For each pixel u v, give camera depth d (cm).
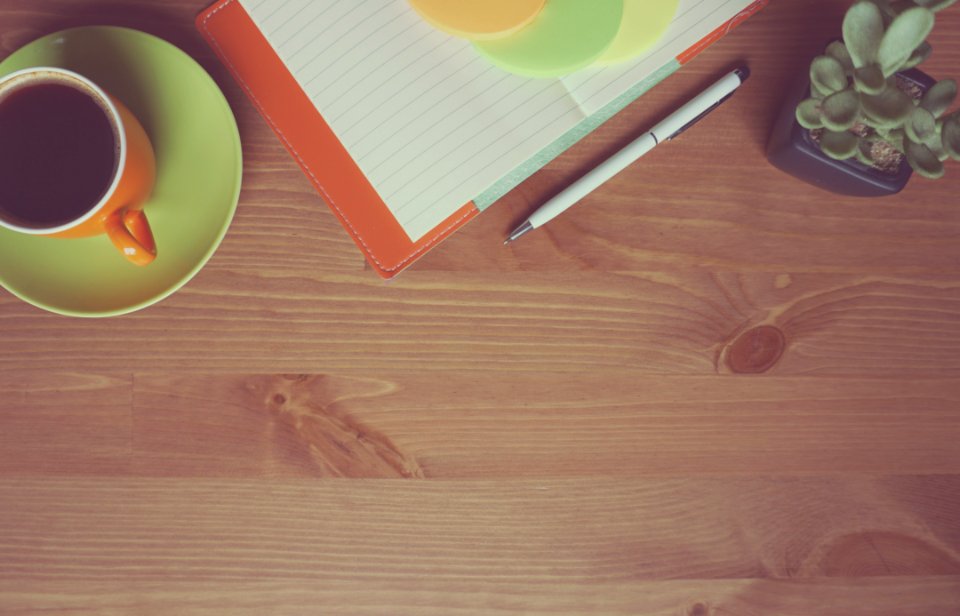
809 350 69
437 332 67
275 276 66
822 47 63
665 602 69
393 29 63
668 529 69
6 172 56
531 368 68
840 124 52
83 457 67
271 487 67
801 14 66
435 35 63
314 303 67
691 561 69
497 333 68
